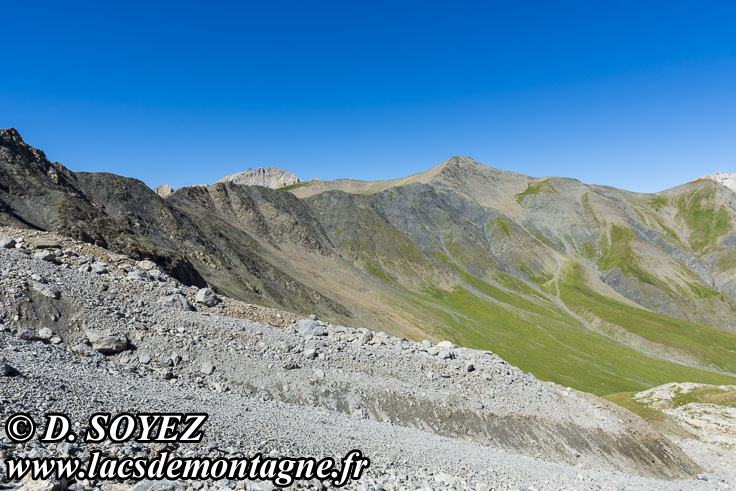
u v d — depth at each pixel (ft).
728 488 128.36
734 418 206.59
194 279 318.04
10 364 54.65
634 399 257.55
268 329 115.85
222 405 70.03
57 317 84.48
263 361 101.24
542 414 123.85
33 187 323.37
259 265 497.87
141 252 299.99
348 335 130.93
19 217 281.33
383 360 119.55
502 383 129.29
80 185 424.87
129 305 100.63
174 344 94.07
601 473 102.89
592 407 141.59
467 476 67.56
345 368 110.73
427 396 111.75
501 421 114.52
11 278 86.58
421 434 91.56
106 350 83.71
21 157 350.84
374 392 106.11
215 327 106.32
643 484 100.37
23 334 74.64
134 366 81.92
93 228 304.30
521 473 79.61
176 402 62.13
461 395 117.29
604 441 125.39
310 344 115.44
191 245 437.17
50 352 71.72
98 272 111.65
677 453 142.92
